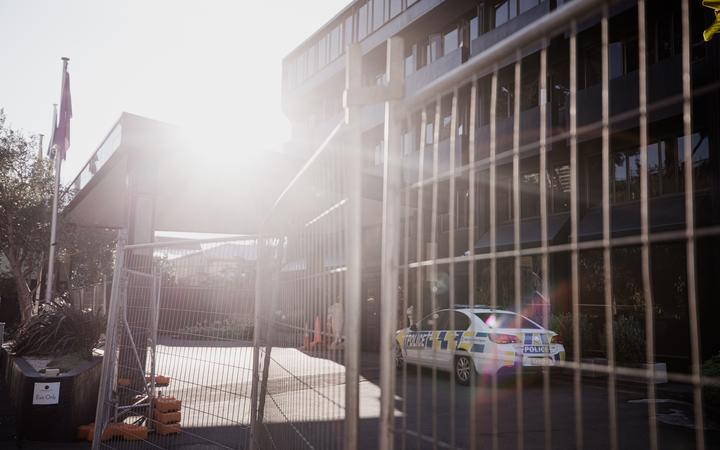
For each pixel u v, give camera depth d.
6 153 24.28
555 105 19.50
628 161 17.09
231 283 4.54
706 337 14.30
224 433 4.40
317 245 3.07
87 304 10.88
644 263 1.08
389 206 2.32
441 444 1.81
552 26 1.46
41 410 6.67
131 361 5.75
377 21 29.27
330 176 2.88
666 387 11.19
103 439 5.76
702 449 1.01
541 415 8.58
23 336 9.52
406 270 2.16
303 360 3.18
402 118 2.35
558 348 11.00
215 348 4.55
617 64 17.75
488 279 19.80
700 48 15.24
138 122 12.47
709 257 14.41
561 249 1.31
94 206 22.12
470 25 24.64
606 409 9.04
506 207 20.62
